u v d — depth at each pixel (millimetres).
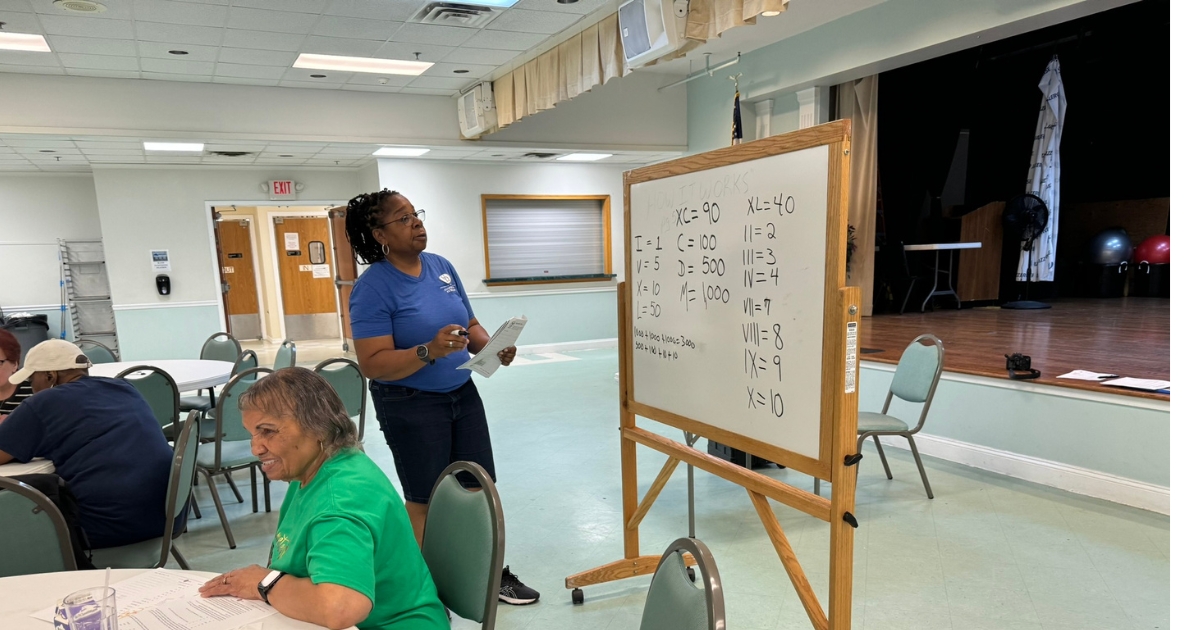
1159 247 8414
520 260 8016
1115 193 8852
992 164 8453
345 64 5043
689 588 1074
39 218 7492
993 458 3531
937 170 7895
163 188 7004
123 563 1864
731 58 6215
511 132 6449
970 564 2492
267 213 9727
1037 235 7172
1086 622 2088
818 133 1490
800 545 2717
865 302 6684
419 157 7023
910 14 4469
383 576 1255
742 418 1825
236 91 5449
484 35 4414
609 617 2217
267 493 3186
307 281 9969
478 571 1416
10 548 1474
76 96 4941
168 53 4438
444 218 7430
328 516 1174
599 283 8391
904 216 7809
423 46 4609
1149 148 8305
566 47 4676
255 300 10031
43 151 5781
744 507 3141
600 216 8430
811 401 1569
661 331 2178
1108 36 6477
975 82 7531
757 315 1736
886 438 4090
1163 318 6379
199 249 7215
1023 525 2834
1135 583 2324
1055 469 3268
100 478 1864
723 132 6547
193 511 3156
